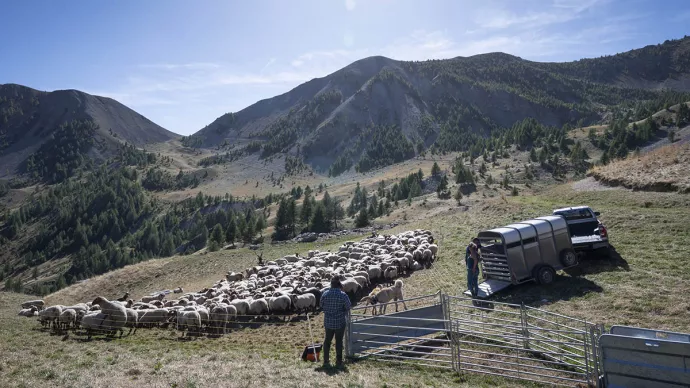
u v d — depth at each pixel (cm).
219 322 2066
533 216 3606
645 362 910
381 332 1430
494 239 2002
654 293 1616
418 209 10881
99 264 16638
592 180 4859
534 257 1916
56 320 2192
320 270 2959
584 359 1172
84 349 1658
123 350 1650
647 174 4084
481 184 13712
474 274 1888
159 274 5412
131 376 1162
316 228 10825
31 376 1162
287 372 1176
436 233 3966
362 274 2492
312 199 13162
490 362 1290
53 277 17150
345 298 1266
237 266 5328
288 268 3397
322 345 1470
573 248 2016
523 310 1377
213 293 2792
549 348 1327
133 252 17850
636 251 2147
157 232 19638
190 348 1727
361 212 10206
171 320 2205
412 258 2820
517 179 14550
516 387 1126
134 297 4722
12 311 3316
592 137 18638
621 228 2591
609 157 14425
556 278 1955
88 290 5044
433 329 1453
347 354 1394
